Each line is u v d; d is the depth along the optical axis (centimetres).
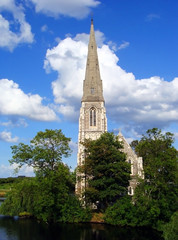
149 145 7156
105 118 9575
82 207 6725
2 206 7144
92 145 6888
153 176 6009
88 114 9462
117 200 6350
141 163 7650
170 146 7044
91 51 10412
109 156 6525
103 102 9650
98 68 10231
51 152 6650
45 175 6481
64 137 6806
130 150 8331
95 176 6688
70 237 4994
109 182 6356
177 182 5988
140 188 6047
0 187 16400
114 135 7081
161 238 4947
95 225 6069
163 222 5581
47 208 6169
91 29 10750
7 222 6338
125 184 6719
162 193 5975
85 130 9238
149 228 5803
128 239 4878
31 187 6869
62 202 6388
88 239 4872
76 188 7950
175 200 5844
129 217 5816
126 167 6425
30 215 6969
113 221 5966
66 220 6319
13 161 6562
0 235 5066
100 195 6291
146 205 5638
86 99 9606
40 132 6731
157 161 6028
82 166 6775
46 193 6091
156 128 7112
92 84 9825
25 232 5331
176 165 6050
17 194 7056
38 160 6575
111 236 5088
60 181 6300
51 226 5928
